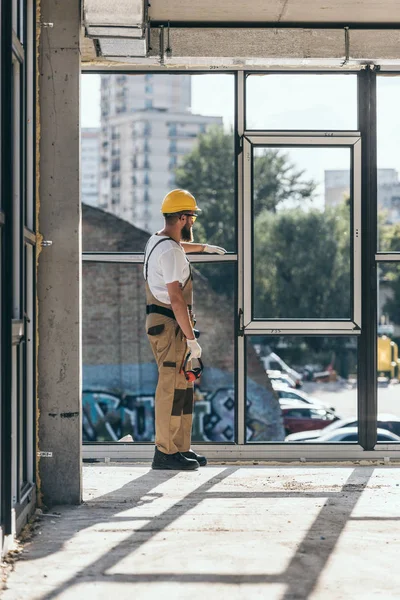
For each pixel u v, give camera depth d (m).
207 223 59.53
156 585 3.47
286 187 36.97
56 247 4.93
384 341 37.94
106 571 3.65
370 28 6.52
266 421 24.41
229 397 30.44
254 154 6.86
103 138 106.75
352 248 6.87
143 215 105.38
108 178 106.56
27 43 4.74
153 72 6.96
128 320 31.14
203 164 59.81
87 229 32.97
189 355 5.71
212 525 4.49
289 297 37.34
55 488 4.96
